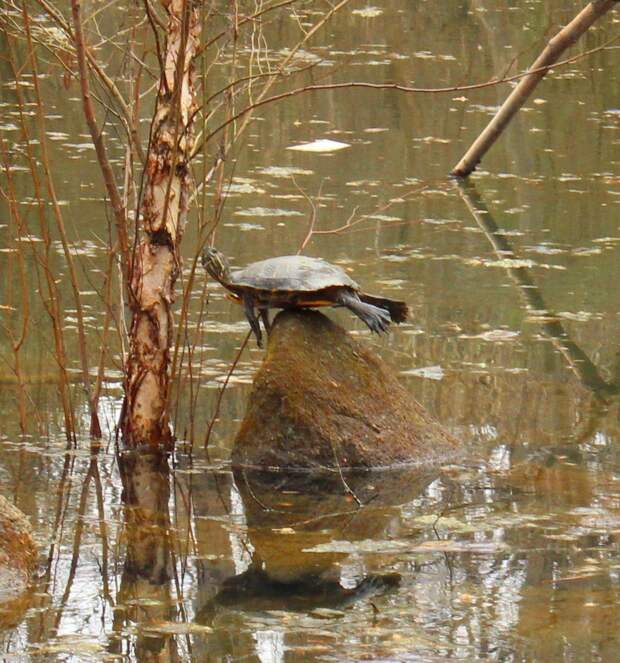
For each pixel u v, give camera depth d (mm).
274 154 20938
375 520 8133
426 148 21922
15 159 18891
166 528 7922
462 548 7531
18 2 17438
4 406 10352
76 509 8242
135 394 9633
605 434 10078
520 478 9008
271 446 9383
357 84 9172
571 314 13656
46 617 6441
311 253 15523
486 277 15055
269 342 9734
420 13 34406
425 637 6152
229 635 6207
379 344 12383
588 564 7227
